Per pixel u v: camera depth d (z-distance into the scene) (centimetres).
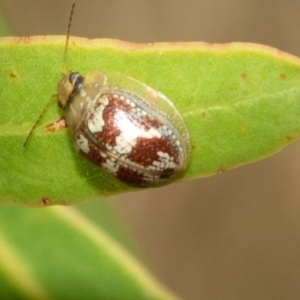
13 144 7
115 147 7
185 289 11
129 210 11
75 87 7
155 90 7
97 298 7
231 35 11
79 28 10
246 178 11
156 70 7
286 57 7
